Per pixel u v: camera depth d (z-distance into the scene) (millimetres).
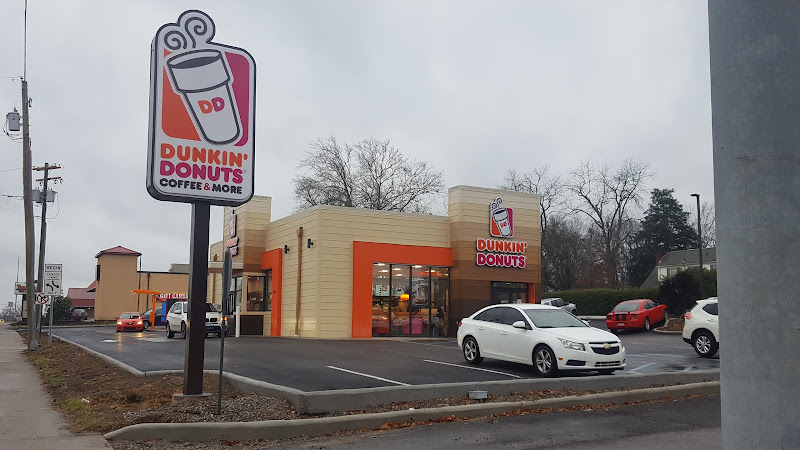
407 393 10586
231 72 11945
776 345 3381
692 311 18984
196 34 11727
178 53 11547
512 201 31109
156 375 13367
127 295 63625
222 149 11695
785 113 3535
